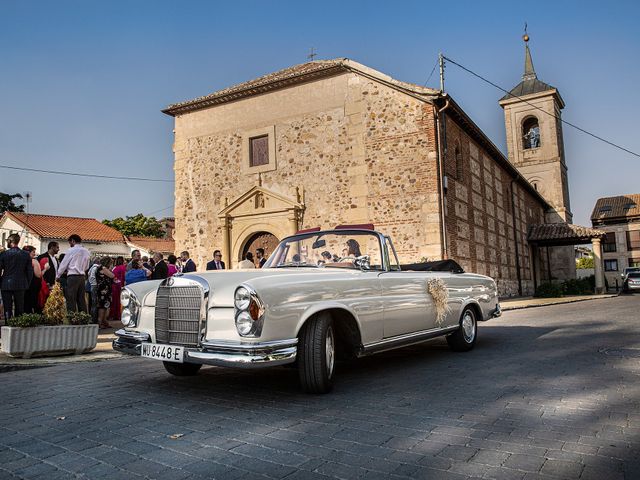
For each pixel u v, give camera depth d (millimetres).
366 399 3990
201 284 4031
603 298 22281
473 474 2406
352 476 2404
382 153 14961
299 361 4141
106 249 37594
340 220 15352
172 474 2463
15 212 40844
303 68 17719
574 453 2676
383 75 15039
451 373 5051
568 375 4758
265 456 2695
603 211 51500
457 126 16625
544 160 34656
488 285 7277
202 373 5324
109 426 3309
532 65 36656
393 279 5207
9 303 7613
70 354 6547
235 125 17609
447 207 14742
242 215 16969
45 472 2516
